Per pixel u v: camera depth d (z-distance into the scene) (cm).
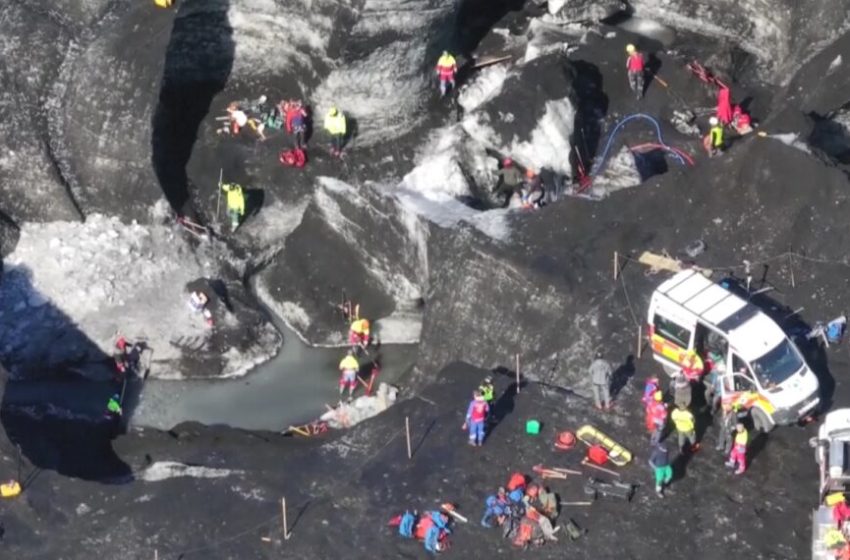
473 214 14038
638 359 12825
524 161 15150
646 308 13188
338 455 12244
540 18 16812
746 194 13725
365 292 14888
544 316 13225
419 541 11500
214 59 16138
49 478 12062
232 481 12050
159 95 14838
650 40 16788
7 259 14875
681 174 13938
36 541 11581
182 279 14975
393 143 15975
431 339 13762
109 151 15000
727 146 15462
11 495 11894
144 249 15038
